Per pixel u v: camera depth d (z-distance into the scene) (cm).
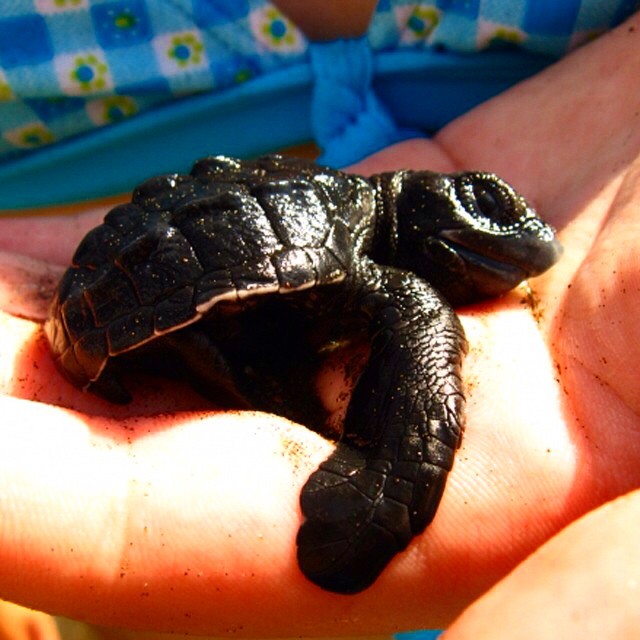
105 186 16
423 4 14
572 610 6
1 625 14
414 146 15
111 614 9
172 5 14
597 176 12
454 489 9
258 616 9
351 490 9
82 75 14
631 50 13
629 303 9
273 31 14
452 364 9
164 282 10
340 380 11
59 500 8
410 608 9
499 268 11
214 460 9
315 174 11
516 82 15
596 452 9
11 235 15
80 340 10
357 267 10
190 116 15
